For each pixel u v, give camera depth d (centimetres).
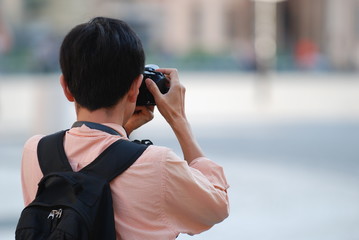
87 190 256
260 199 1145
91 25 277
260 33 3888
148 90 291
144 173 264
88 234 250
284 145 1789
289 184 1275
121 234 262
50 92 1427
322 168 1459
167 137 1856
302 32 7044
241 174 1373
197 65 5512
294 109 2723
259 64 3675
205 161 287
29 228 256
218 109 2706
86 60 271
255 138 1912
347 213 1058
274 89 3825
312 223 994
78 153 276
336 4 6594
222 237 908
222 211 280
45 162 278
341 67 6219
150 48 6506
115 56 271
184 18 6794
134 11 6519
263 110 2686
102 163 265
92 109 280
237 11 6956
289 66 5400
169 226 267
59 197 261
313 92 3569
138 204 263
